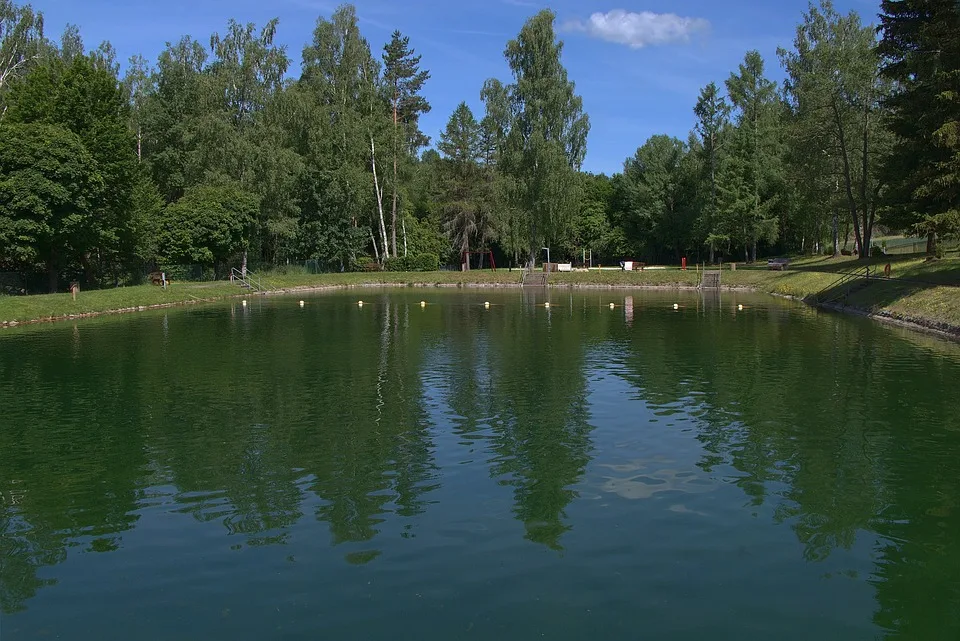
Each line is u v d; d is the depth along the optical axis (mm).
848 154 58625
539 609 7656
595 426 15047
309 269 77750
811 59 64625
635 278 71500
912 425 14875
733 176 75750
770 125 76438
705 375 20625
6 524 10156
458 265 101438
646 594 7973
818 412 16062
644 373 21031
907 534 9555
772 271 66125
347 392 18562
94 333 31672
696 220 83188
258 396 18125
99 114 50031
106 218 49531
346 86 74938
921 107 37688
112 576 8555
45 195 42188
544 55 72750
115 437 14414
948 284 35031
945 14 34812
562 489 11297
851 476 11812
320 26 74438
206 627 7391
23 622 7551
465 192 93500
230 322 36656
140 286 53250
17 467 12594
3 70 57094
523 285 72750
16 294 46719
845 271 50312
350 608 7719
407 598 7918
